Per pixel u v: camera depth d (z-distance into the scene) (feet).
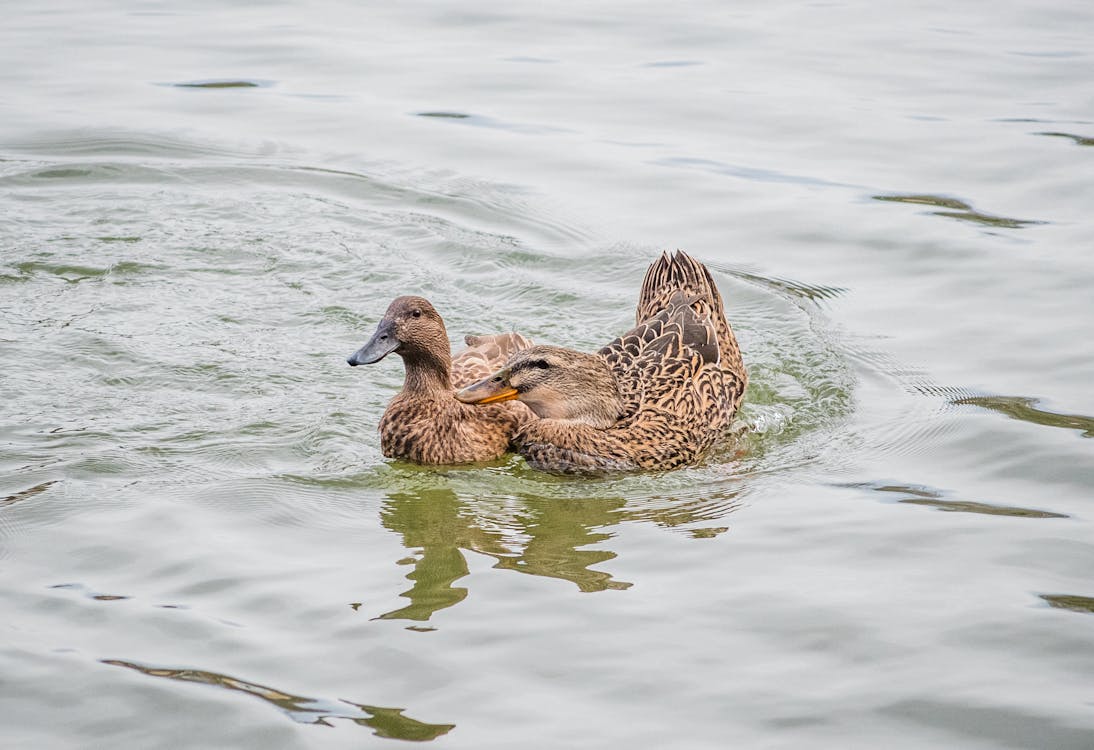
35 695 31.53
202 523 40.37
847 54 82.43
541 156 69.67
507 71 79.77
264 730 30.50
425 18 88.69
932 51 82.64
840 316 55.47
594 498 44.06
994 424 46.47
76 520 40.14
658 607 35.88
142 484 42.75
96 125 71.77
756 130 72.43
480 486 45.21
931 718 30.99
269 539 39.75
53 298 55.62
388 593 36.65
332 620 35.12
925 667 32.96
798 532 40.19
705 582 37.27
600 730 30.55
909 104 75.15
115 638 33.91
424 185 66.69
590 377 47.11
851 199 65.00
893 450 45.65
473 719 30.94
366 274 58.75
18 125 71.56
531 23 87.81
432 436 46.73
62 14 89.15
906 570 37.60
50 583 36.52
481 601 36.29
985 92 76.54
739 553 38.99
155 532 39.63
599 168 68.44
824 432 47.67
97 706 31.24
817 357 52.65
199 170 67.92
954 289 56.85
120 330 53.31
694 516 42.04
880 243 61.00
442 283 58.29
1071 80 77.71
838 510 41.57
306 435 47.03
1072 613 35.17
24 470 43.16
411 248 61.21
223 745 30.01
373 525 41.37
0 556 37.86
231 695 31.73
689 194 65.92
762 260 60.13
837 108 74.54
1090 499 41.45
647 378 49.21
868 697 31.78
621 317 56.18
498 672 32.81
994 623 34.78
